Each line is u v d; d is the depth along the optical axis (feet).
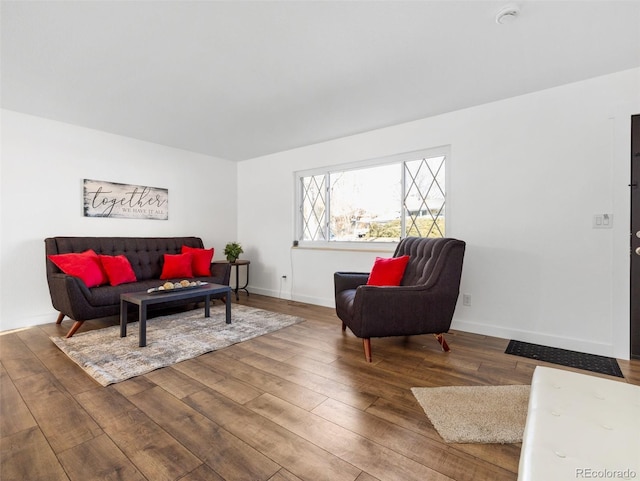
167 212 14.47
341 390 6.19
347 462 4.25
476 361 7.62
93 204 12.09
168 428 4.97
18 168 10.39
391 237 12.22
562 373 4.38
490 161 9.62
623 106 7.77
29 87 8.59
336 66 7.53
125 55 7.05
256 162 16.60
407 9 5.59
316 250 14.08
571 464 2.61
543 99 8.78
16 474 4.00
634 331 7.73
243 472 4.07
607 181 7.97
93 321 11.01
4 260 10.12
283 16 5.76
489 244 9.65
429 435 4.81
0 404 5.62
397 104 9.76
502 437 4.70
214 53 6.97
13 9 5.50
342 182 13.66
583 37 6.41
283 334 9.69
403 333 7.86
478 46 6.72
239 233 17.53
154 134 12.74
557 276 8.62
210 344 8.65
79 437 4.73
